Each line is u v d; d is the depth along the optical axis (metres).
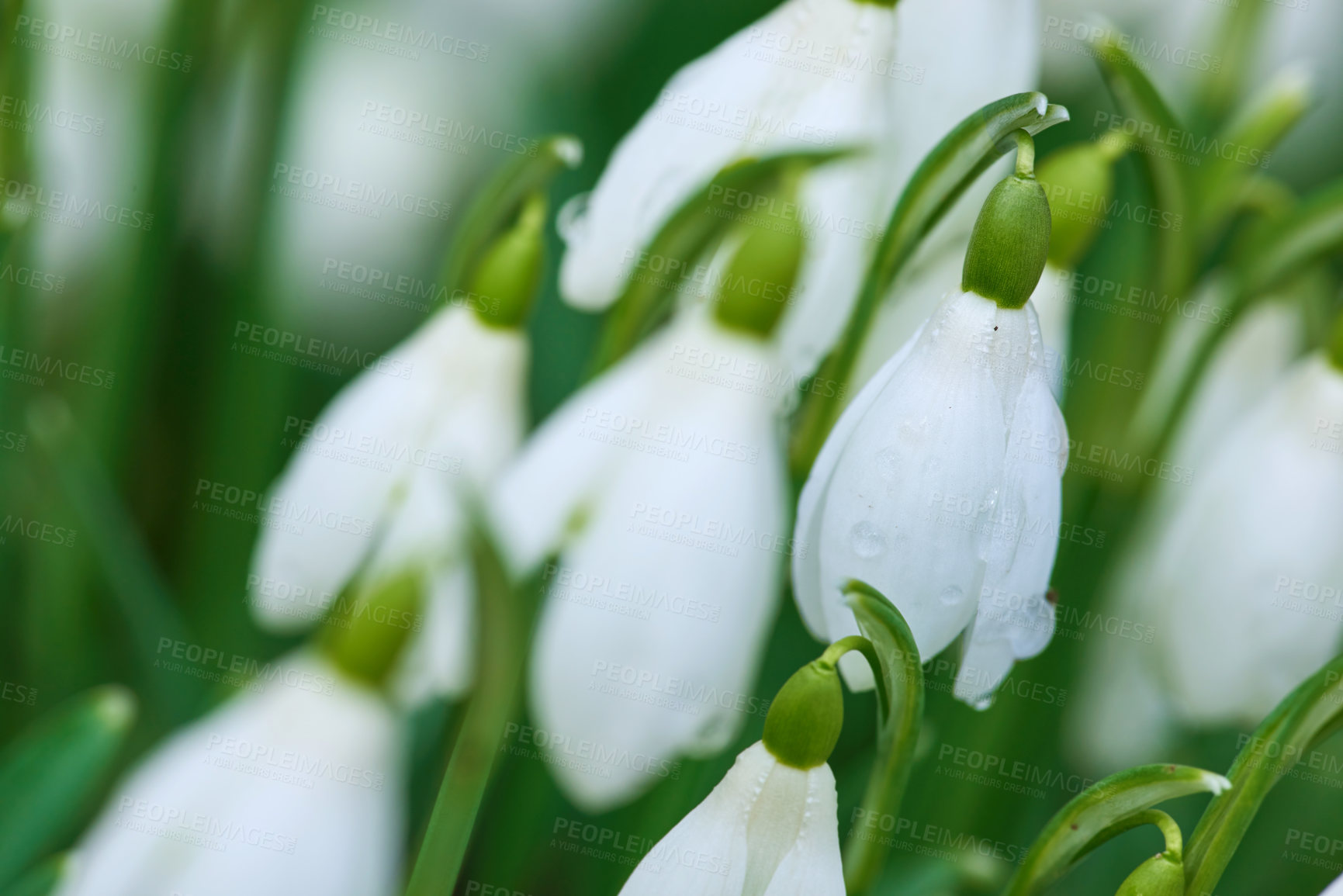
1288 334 0.35
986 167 0.28
